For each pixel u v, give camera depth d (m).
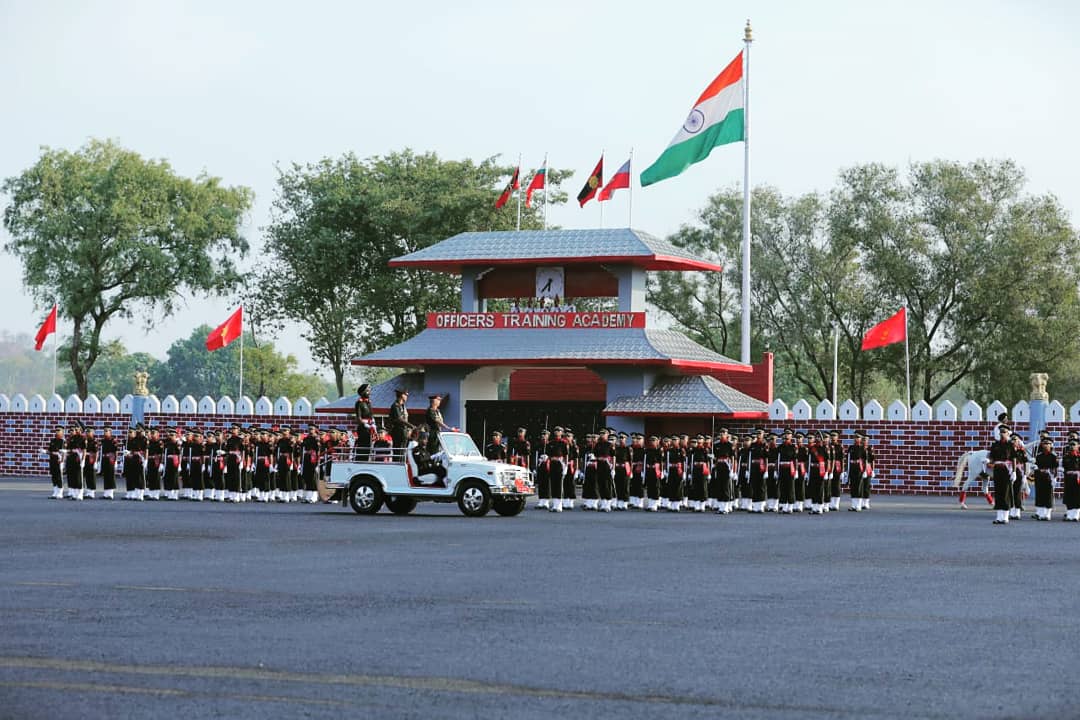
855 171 76.75
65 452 41.81
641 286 50.44
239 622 14.78
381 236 74.69
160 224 77.62
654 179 51.31
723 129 51.84
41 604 16.09
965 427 48.34
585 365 49.44
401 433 34.53
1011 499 33.59
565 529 29.72
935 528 31.34
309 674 11.90
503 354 49.66
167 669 12.08
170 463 42.62
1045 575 20.31
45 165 77.00
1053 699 11.09
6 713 10.38
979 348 74.19
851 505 40.06
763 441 39.25
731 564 21.70
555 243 50.75
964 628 14.78
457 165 75.31
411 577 19.28
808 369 86.25
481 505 33.75
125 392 154.00
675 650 13.22
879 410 49.53
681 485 39.94
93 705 10.66
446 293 74.69
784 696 11.13
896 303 76.62
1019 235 72.31
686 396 48.78
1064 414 46.88
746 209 52.59
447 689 11.33
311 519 32.12
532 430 50.34
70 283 76.50
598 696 11.09
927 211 75.56
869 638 14.05
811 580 19.38
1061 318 72.81
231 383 149.12
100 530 27.88
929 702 10.96
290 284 76.69
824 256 78.00
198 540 25.45
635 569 20.73
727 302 81.75
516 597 17.12
